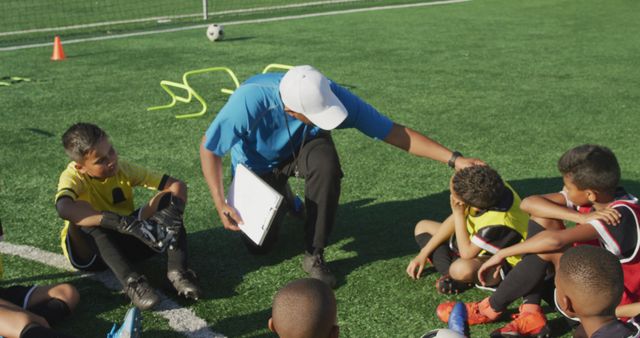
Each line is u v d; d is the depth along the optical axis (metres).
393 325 3.29
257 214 3.55
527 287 3.10
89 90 7.83
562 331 3.23
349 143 5.96
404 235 4.26
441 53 9.87
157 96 7.62
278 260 3.97
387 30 11.81
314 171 3.73
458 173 3.37
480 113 6.91
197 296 3.49
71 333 3.23
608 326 2.38
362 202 4.76
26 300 3.21
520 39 10.89
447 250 3.69
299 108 3.45
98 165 3.55
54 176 5.24
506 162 5.54
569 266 2.40
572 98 7.44
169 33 11.62
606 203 2.99
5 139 6.09
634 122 6.60
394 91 7.79
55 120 6.66
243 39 11.08
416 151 3.76
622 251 2.87
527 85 8.02
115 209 3.81
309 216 3.76
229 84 8.23
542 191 4.97
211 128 3.68
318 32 11.68
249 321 3.34
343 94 3.68
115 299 3.54
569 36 11.12
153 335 3.21
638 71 8.71
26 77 8.44
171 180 3.89
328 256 4.02
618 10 13.87
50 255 4.00
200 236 4.27
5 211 4.60
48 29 12.37
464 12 13.87
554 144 5.97
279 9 14.91
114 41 10.88
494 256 3.19
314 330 2.11
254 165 4.02
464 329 2.66
